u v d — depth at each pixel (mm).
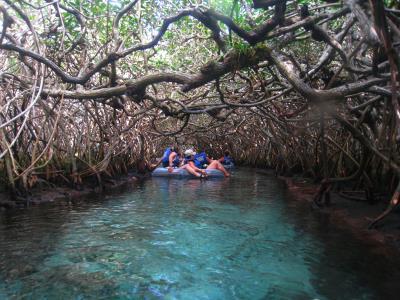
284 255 2650
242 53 2691
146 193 5566
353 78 3643
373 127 4141
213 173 8312
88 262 2498
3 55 3961
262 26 2432
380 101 4027
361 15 1790
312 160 6902
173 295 2041
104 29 4598
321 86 4961
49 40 4188
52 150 4742
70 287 2109
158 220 3689
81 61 4402
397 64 1694
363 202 4230
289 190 5926
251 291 2086
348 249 2764
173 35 5633
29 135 4820
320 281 2195
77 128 5707
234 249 2793
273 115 6305
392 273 2289
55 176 5117
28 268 2367
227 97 4961
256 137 11047
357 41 3459
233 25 2438
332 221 3646
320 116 3736
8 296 1986
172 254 2676
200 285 2164
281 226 3453
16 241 2900
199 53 6035
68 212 3973
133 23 4566
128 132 7453
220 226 3469
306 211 4152
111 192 5574
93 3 4215
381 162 3990
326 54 3461
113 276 2273
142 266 2441
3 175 4422
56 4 3182
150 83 2998
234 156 13609
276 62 2664
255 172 9836
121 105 3992
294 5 3131
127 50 2822
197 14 2545
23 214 3824
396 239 2883
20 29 3715
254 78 4777
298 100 5957
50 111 4445
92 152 6133
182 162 9016
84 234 3139
